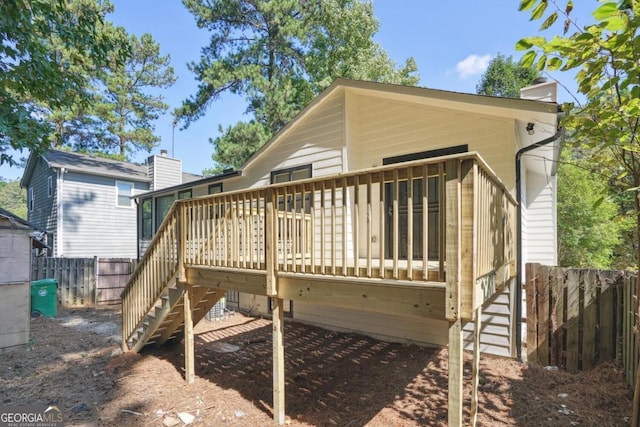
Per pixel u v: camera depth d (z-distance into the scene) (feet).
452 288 8.26
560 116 14.14
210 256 15.01
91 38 20.49
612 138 8.27
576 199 38.86
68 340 21.91
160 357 18.62
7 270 19.67
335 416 12.03
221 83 49.90
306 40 55.67
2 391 14.38
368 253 9.86
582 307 15.06
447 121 18.39
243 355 18.81
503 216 13.37
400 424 11.34
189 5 51.39
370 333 21.21
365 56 57.21
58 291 33.50
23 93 18.47
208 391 14.28
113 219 50.16
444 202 8.68
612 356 14.26
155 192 39.58
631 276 12.70
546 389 13.35
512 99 14.96
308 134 23.93
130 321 19.56
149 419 12.06
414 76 71.26
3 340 19.43
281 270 12.33
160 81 77.41
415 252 19.11
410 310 9.37
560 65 7.84
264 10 51.39
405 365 16.49
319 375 15.71
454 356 8.31
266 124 50.37
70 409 12.80
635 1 6.14
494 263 11.41
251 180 28.73
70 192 45.91
